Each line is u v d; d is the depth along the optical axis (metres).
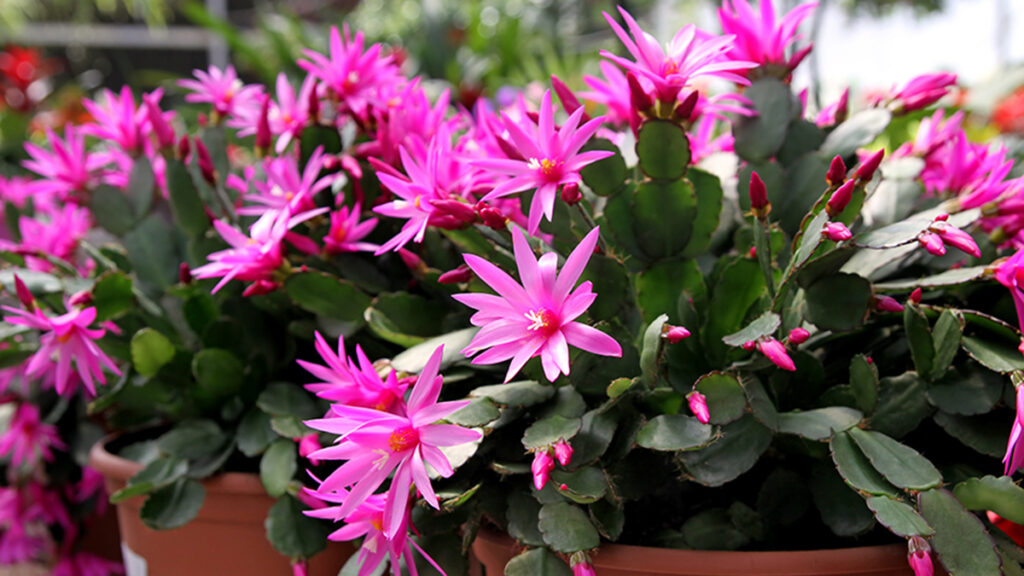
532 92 0.71
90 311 0.52
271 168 0.55
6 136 1.25
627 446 0.44
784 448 0.47
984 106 0.87
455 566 0.46
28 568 0.90
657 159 0.46
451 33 2.15
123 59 2.94
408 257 0.51
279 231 0.50
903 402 0.45
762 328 0.43
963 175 0.52
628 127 0.56
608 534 0.44
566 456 0.42
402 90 0.58
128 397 0.58
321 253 0.54
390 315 0.50
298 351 0.59
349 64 0.57
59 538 0.79
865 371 0.44
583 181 0.47
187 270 0.56
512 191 0.44
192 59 3.03
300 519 0.51
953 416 0.45
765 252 0.45
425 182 0.47
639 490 0.46
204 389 0.55
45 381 0.67
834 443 0.43
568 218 0.47
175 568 0.56
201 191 0.62
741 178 0.51
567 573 0.43
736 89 0.53
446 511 0.46
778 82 0.51
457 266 0.53
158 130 0.56
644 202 0.47
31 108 1.34
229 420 0.57
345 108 0.58
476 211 0.45
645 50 0.46
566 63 1.72
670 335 0.42
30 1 2.58
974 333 0.45
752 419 0.45
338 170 0.58
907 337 0.45
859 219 0.51
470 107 1.76
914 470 0.42
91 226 0.77
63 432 0.76
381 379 0.46
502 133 0.50
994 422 0.45
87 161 0.67
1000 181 0.48
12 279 0.56
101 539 0.80
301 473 0.54
